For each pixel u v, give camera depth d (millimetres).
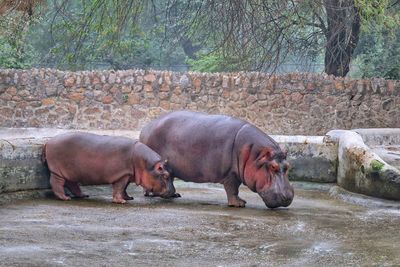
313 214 12625
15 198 13391
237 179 13375
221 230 11023
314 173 15938
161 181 13438
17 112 25625
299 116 25797
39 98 25625
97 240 10141
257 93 25641
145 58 37719
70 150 13680
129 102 25594
